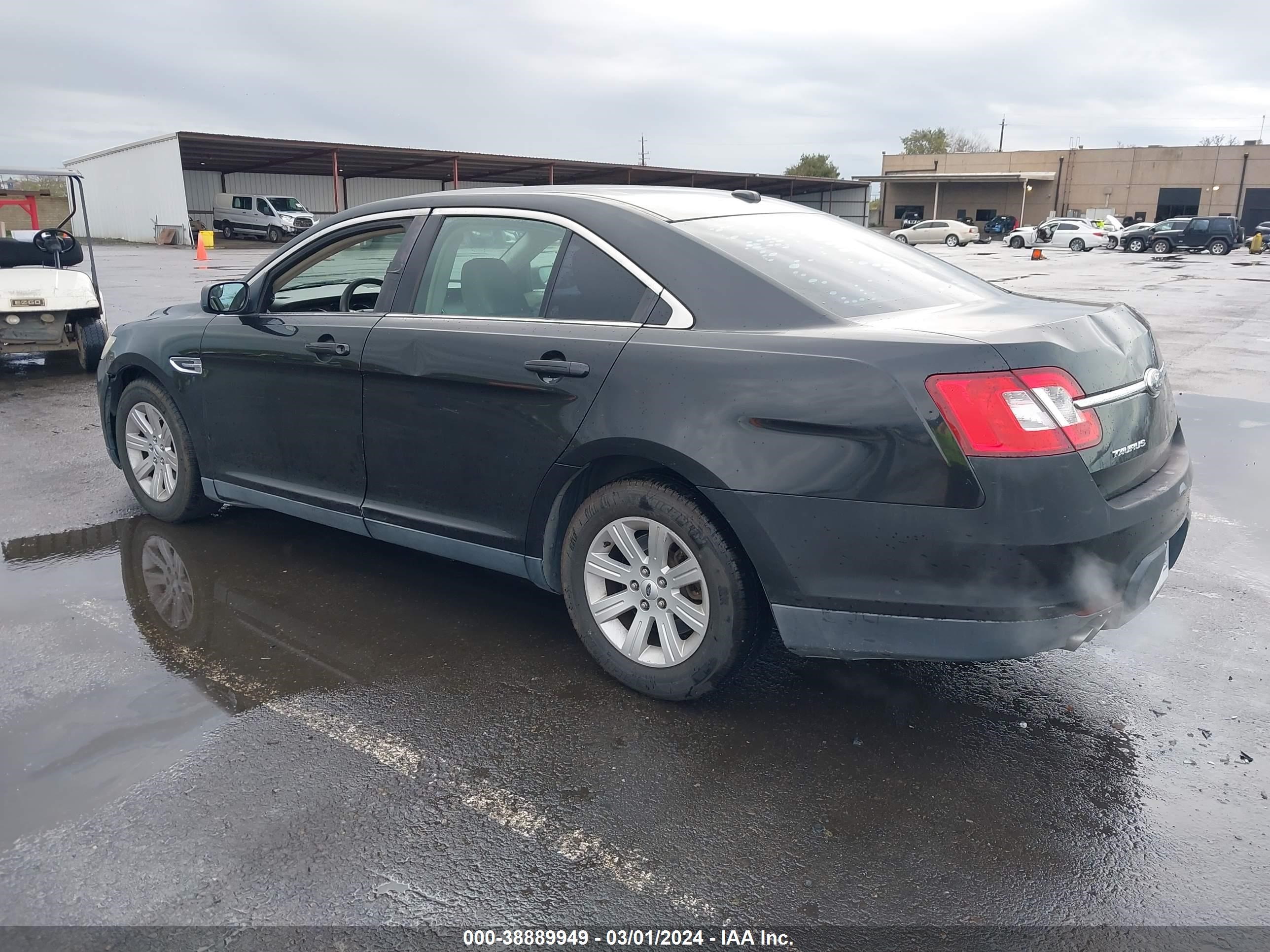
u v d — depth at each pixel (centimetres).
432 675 334
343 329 376
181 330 446
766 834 251
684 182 6044
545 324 324
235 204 4250
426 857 240
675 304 300
